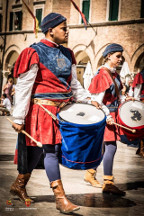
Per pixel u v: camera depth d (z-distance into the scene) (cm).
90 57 2389
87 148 327
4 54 3073
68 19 2567
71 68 361
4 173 493
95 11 2347
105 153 434
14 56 3092
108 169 431
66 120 327
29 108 344
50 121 338
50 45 349
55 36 350
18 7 2941
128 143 448
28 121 342
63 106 353
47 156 338
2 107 1703
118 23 2212
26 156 353
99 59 2345
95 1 2341
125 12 2186
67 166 334
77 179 492
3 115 1772
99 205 374
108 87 427
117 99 450
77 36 2459
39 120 337
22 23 2911
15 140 870
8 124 1307
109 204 380
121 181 499
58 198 330
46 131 335
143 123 435
